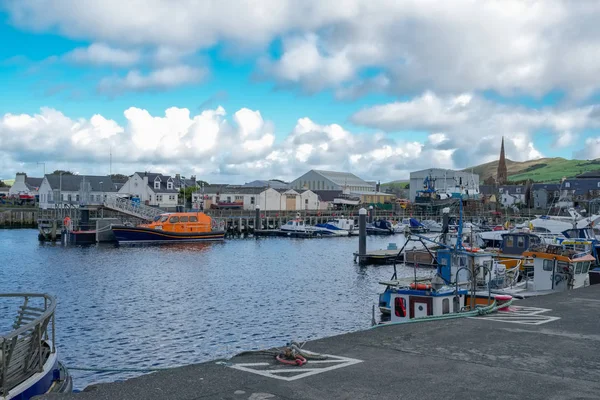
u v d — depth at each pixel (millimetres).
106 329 22375
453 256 21469
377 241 76062
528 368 8352
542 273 22234
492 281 22297
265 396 6910
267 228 86875
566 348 9656
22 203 108125
